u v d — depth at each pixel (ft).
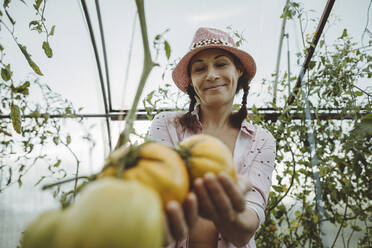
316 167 6.81
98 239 1.09
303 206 8.77
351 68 8.29
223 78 4.55
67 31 9.71
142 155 1.67
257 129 4.93
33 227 1.30
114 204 1.15
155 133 4.88
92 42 10.16
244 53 4.80
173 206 1.48
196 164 1.79
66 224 1.16
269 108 10.61
